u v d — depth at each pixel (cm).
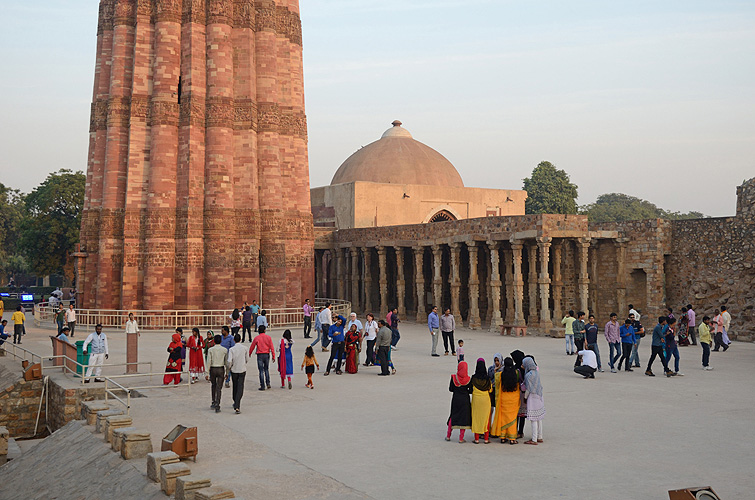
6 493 1507
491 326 3750
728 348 2917
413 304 5169
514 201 6606
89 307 4222
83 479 1338
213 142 4084
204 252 4062
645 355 2688
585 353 2130
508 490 1026
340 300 4950
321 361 2600
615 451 1246
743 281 3319
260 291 4309
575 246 3934
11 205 10475
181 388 2027
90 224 4259
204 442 1352
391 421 1527
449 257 4900
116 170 4150
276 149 4362
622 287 3725
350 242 5212
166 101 4050
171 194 4025
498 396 1329
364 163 6450
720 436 1355
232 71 4203
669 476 1089
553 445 1298
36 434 2306
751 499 975
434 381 2100
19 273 11969
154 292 3947
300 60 4819
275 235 4297
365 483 1073
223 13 4150
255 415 1612
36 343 3259
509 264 4144
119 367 2469
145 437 1348
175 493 1062
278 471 1147
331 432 1426
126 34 4209
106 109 4316
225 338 2122
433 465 1170
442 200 6188
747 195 3338
